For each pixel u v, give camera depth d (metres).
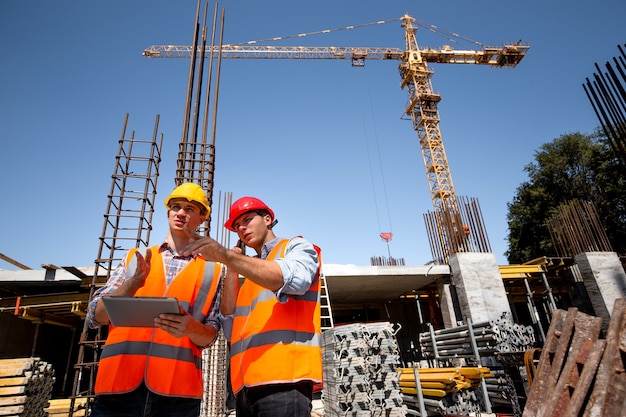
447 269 14.98
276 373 1.96
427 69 43.25
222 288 2.65
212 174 5.28
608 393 2.49
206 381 7.98
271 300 2.21
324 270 13.99
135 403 2.05
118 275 2.39
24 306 9.83
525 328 9.22
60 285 11.18
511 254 32.69
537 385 3.39
